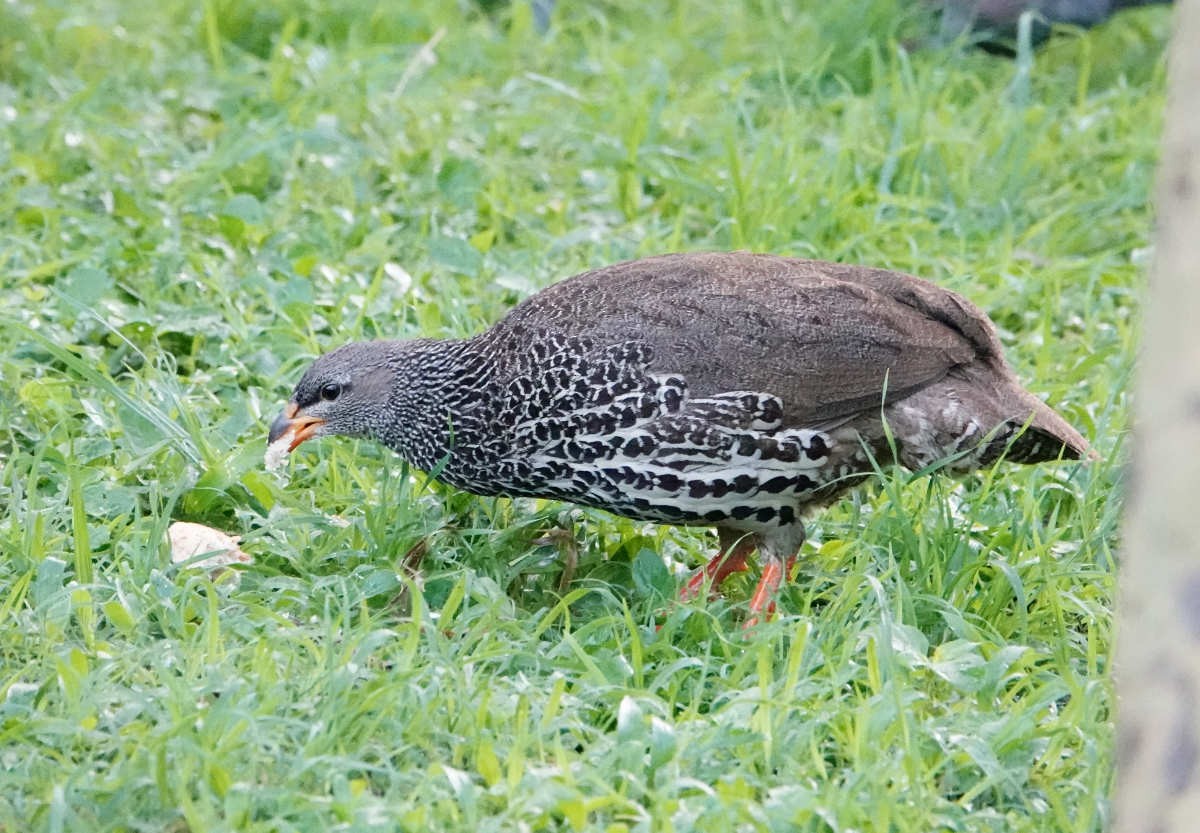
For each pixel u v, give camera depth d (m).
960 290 14.32
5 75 18.20
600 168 16.41
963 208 15.84
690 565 11.20
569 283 10.75
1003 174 16.17
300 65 18.02
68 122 16.53
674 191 15.77
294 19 18.70
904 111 16.81
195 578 9.59
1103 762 8.21
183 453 11.24
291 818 7.63
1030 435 10.43
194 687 8.58
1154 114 17.44
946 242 15.36
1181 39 6.08
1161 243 6.06
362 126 16.80
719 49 19.67
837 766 8.48
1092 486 11.02
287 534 10.73
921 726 8.46
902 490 10.76
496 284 14.12
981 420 10.23
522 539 10.92
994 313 14.41
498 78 18.78
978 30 19.45
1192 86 5.99
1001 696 9.18
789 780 8.12
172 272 13.90
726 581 10.91
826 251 14.95
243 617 9.35
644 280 10.47
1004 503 11.19
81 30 18.64
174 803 7.71
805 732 8.37
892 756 8.37
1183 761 5.88
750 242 14.89
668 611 9.86
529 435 10.38
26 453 11.24
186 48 19.30
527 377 10.34
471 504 11.35
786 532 10.45
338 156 16.19
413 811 7.53
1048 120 17.20
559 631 9.93
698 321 10.10
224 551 10.00
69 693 8.44
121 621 9.28
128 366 12.48
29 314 13.01
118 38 18.78
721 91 18.03
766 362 10.02
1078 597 10.28
